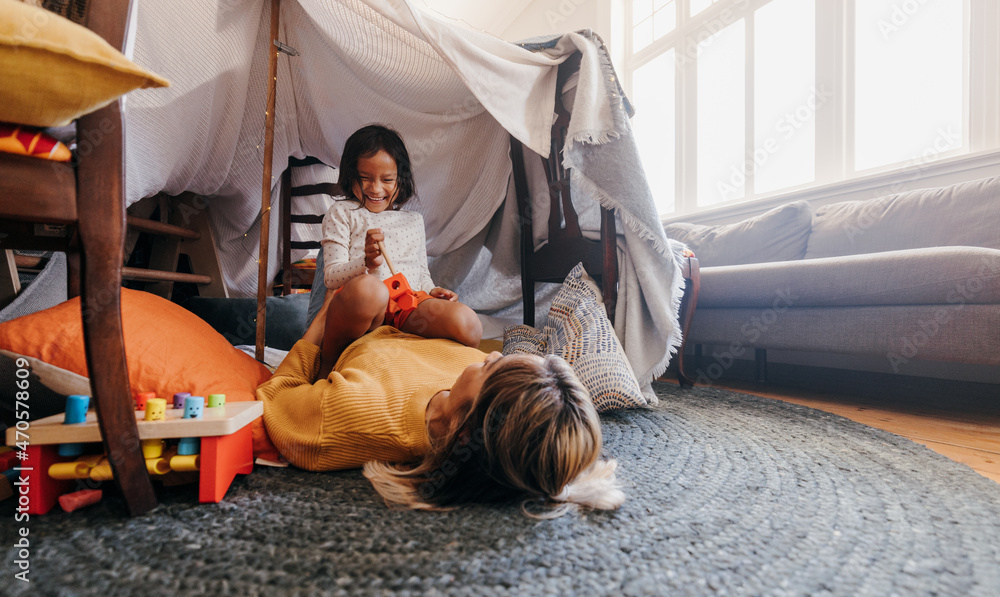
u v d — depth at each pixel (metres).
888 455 0.92
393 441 0.78
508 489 0.68
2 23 0.46
